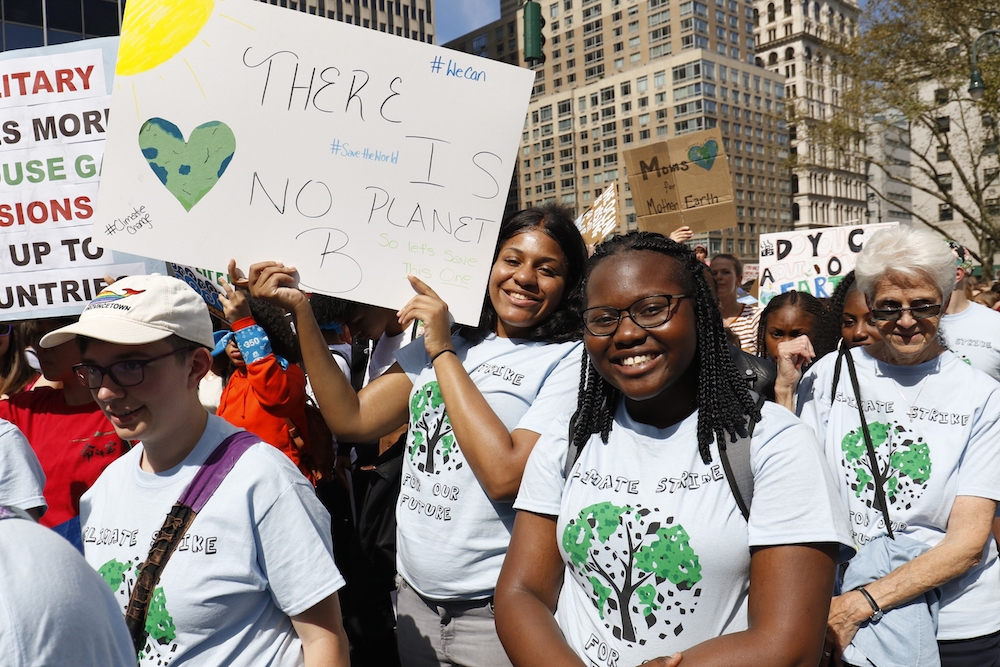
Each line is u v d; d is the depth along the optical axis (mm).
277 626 1734
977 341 3635
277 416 3002
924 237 2316
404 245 2521
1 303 2734
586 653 1615
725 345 1629
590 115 102250
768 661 1387
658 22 94438
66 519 2492
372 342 4383
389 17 85562
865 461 2381
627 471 1631
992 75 16859
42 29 25969
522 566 1731
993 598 2238
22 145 2709
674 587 1525
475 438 2184
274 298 2465
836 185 102438
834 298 3195
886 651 2113
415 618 2436
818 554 1456
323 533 1772
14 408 2611
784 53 100125
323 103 2494
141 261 2738
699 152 6336
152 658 1650
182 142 2441
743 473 1522
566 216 2521
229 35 2459
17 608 911
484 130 2535
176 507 1684
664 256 1619
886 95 18719
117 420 1688
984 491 2184
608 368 1626
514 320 2473
